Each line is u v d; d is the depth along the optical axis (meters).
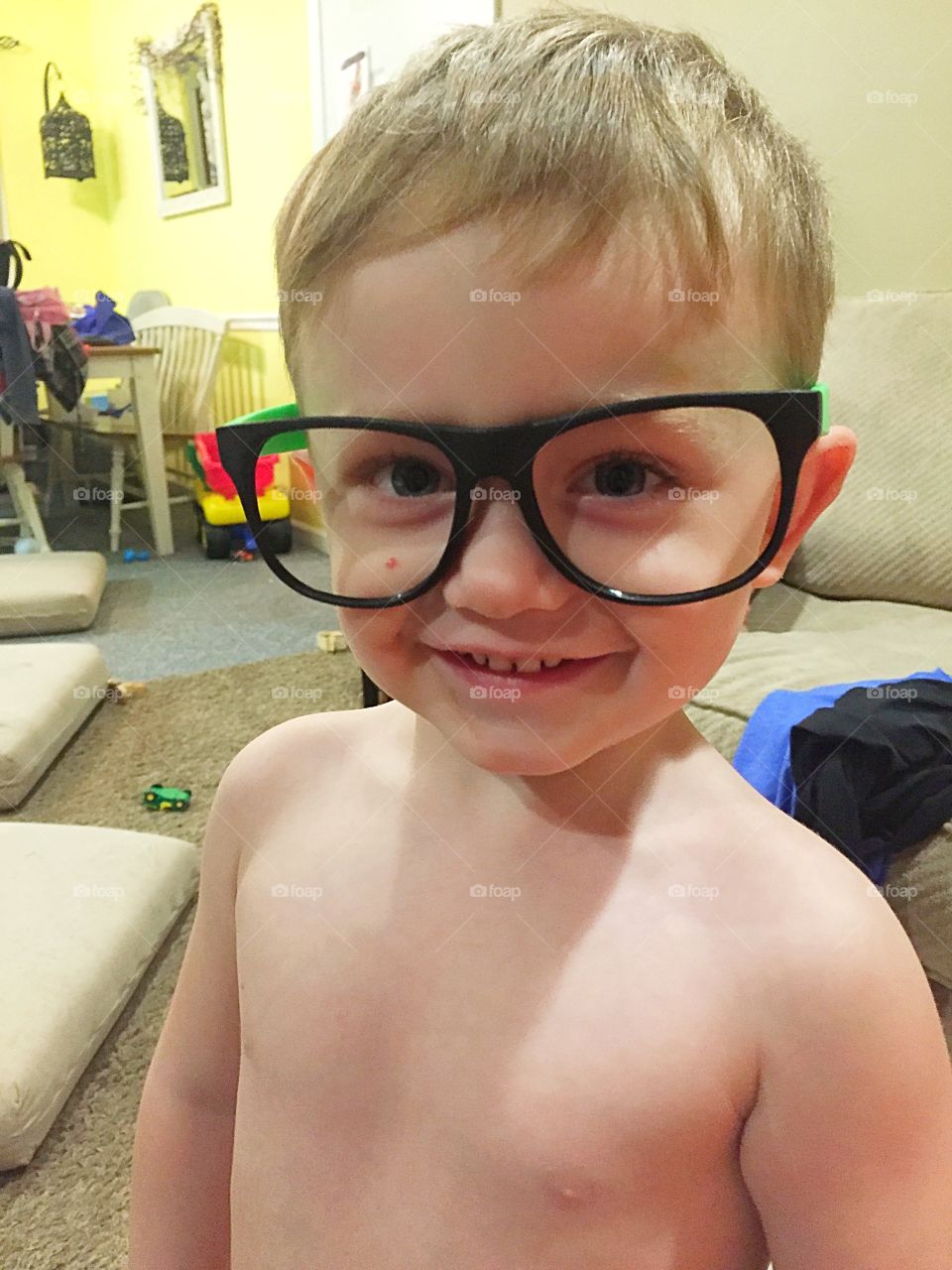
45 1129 0.94
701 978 0.38
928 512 1.44
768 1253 0.42
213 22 3.15
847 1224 0.37
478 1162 0.39
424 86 0.37
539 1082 0.38
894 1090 0.36
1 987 1.01
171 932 1.26
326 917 0.45
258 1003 0.46
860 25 1.52
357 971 0.43
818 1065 0.36
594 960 0.39
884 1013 0.36
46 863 1.22
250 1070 0.47
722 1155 0.38
